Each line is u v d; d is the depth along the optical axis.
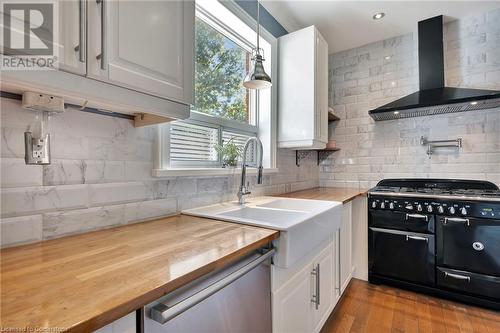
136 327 0.55
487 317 1.78
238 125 1.97
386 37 2.77
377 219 2.28
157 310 0.57
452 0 2.18
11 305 0.46
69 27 0.67
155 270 0.62
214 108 1.81
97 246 0.81
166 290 0.55
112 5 0.76
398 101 2.41
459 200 1.93
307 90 2.13
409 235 2.13
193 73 1.07
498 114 2.28
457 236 1.94
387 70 2.81
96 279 0.57
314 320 1.41
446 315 1.82
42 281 0.56
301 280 1.26
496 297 1.82
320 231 1.34
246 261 0.88
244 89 2.12
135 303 0.49
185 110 1.04
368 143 2.90
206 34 1.75
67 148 0.92
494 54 2.31
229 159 1.75
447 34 2.51
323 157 3.14
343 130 3.05
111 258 0.70
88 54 0.70
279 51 2.28
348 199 2.00
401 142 2.72
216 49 1.84
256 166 2.14
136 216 1.14
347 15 2.36
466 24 2.42
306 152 2.86
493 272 1.83
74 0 0.68
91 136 0.99
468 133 2.40
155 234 0.95
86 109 0.97
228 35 1.93
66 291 0.51
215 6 1.64
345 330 1.66
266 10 2.16
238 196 1.62
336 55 3.10
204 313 0.71
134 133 1.14
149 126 1.20
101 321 0.44
